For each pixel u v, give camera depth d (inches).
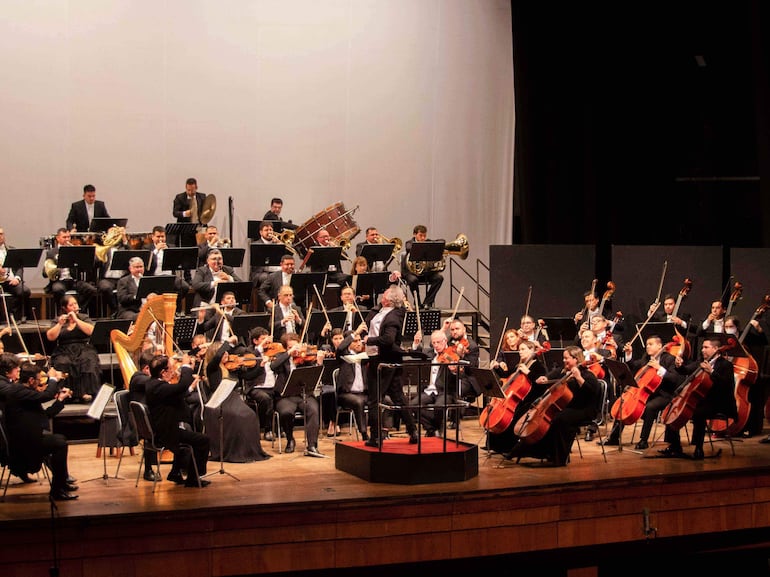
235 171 520.7
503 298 503.2
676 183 572.7
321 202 538.9
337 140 540.7
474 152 572.1
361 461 321.7
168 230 463.5
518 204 591.8
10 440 292.2
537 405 344.8
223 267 457.7
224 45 515.2
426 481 313.7
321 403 394.0
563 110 588.7
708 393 351.9
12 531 269.4
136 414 309.4
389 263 488.4
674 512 329.1
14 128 477.1
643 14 573.3
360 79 543.8
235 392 356.5
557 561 321.1
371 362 335.9
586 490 317.4
